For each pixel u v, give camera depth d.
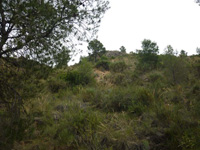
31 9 2.41
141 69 12.14
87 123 3.92
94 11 3.05
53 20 2.60
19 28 2.42
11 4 2.24
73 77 8.80
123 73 11.81
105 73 13.83
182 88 6.77
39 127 4.06
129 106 5.18
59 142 3.44
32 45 2.46
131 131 3.49
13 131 2.98
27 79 2.74
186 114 4.19
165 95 6.16
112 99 5.62
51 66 2.75
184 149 3.08
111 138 3.30
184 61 8.72
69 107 5.10
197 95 5.79
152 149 3.29
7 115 3.02
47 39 2.75
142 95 5.53
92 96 6.34
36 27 2.49
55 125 3.97
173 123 3.78
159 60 12.99
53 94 6.93
